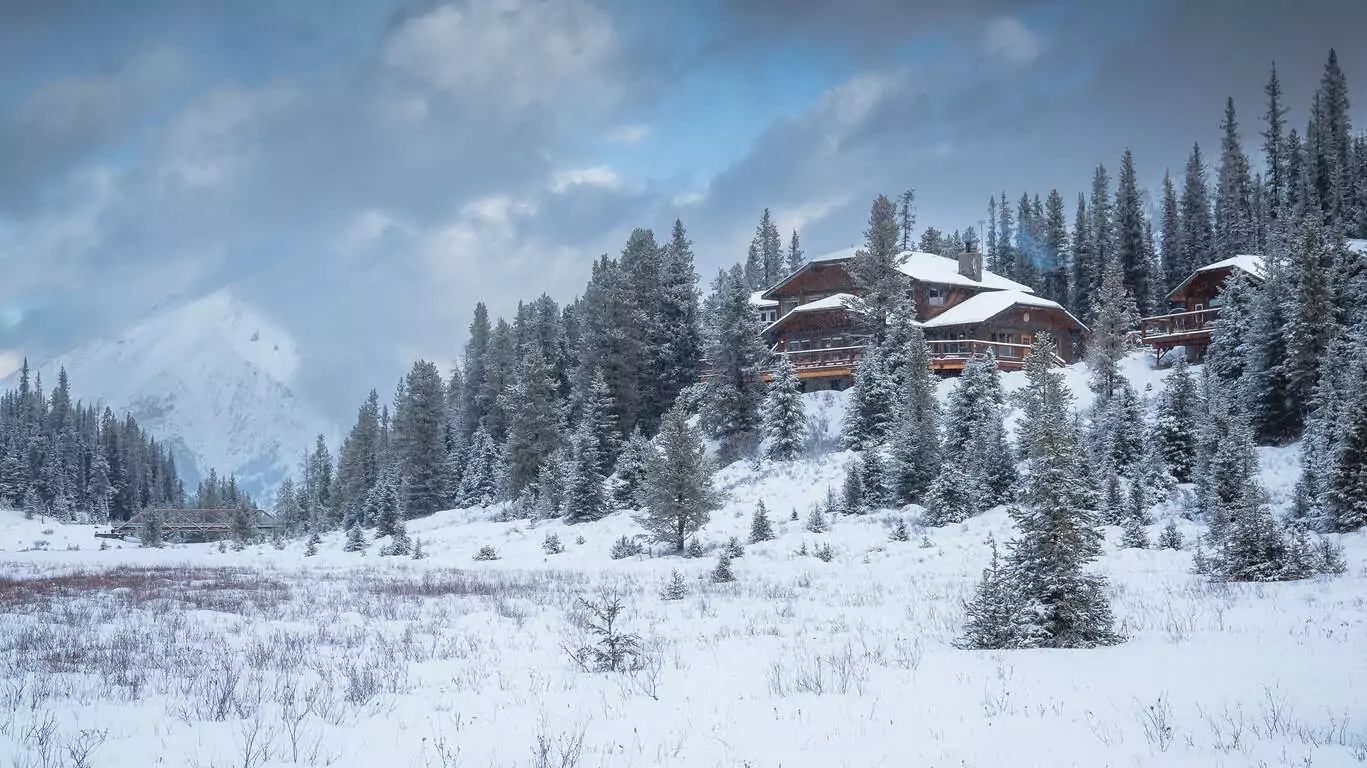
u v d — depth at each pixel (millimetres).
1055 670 12641
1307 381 42344
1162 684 11367
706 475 44344
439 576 35938
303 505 124188
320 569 42469
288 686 13227
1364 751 8250
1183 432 41406
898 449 45844
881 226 66500
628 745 9625
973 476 42062
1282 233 55812
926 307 74000
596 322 75688
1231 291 51531
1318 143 79062
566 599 26016
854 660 14234
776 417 58094
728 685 12742
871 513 44969
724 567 30219
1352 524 30016
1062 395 47875
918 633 17359
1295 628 15234
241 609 24172
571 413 77125
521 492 68938
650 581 31750
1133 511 36500
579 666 15031
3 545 102188
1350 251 47531
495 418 87562
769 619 20312
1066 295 98250
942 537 37938
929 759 8617
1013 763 8391
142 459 170875
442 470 83500
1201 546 30422
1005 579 15734
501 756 9352
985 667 13148
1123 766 8164
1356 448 30875
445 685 13531
